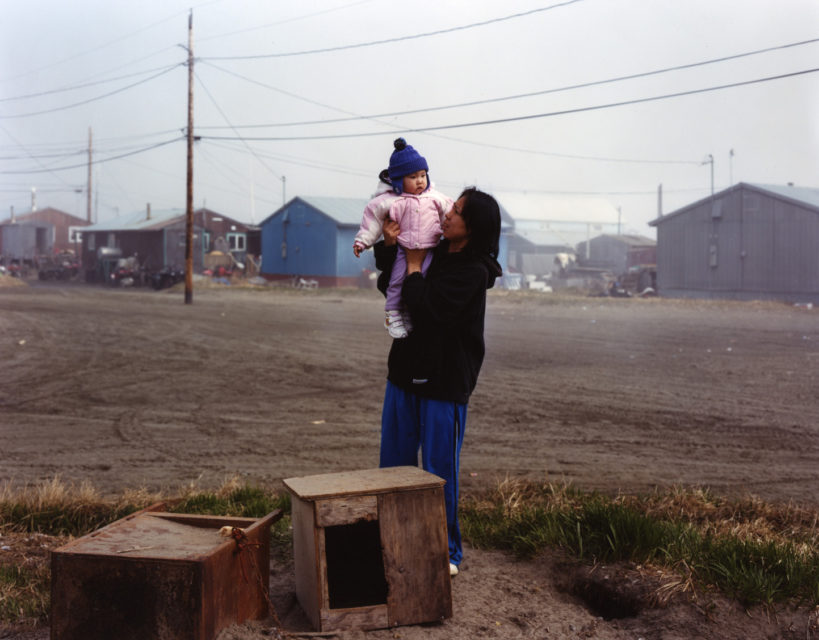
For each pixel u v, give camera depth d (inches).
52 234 3080.7
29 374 474.9
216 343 635.5
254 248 2160.4
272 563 157.4
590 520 163.9
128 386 435.2
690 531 159.9
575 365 514.6
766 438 306.8
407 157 131.3
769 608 128.6
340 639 116.0
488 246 132.1
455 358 135.5
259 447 296.2
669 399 391.9
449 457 137.3
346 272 1727.4
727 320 904.9
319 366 509.7
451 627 122.9
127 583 105.5
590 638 122.6
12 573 149.2
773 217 1341.0
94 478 251.3
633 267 2025.1
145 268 1923.0
